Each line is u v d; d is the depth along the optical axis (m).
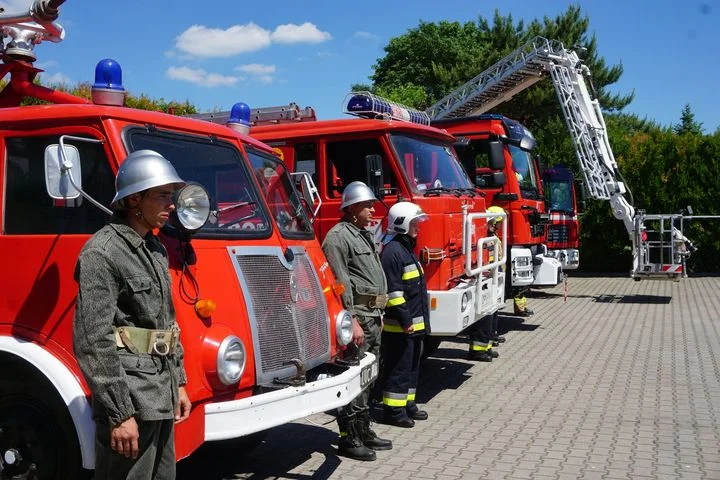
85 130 4.21
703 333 11.95
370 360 5.27
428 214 7.36
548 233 16.20
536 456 5.90
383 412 7.07
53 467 3.99
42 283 4.07
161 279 3.38
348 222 6.18
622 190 16.80
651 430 6.62
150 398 3.24
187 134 4.73
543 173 17.33
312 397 4.43
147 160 3.36
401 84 47.62
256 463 5.75
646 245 16.22
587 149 17.02
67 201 4.18
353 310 5.77
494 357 10.09
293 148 8.23
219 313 4.24
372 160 7.47
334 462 5.77
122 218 3.37
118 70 4.49
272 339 4.58
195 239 4.34
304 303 4.98
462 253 7.82
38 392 4.04
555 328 12.67
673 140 22.27
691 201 22.00
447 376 8.96
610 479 5.36
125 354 3.24
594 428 6.71
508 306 15.63
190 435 3.90
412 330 6.55
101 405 3.20
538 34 32.59
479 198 8.62
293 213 5.58
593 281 21.23
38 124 4.30
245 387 4.36
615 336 11.77
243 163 5.09
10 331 4.09
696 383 8.48
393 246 6.45
